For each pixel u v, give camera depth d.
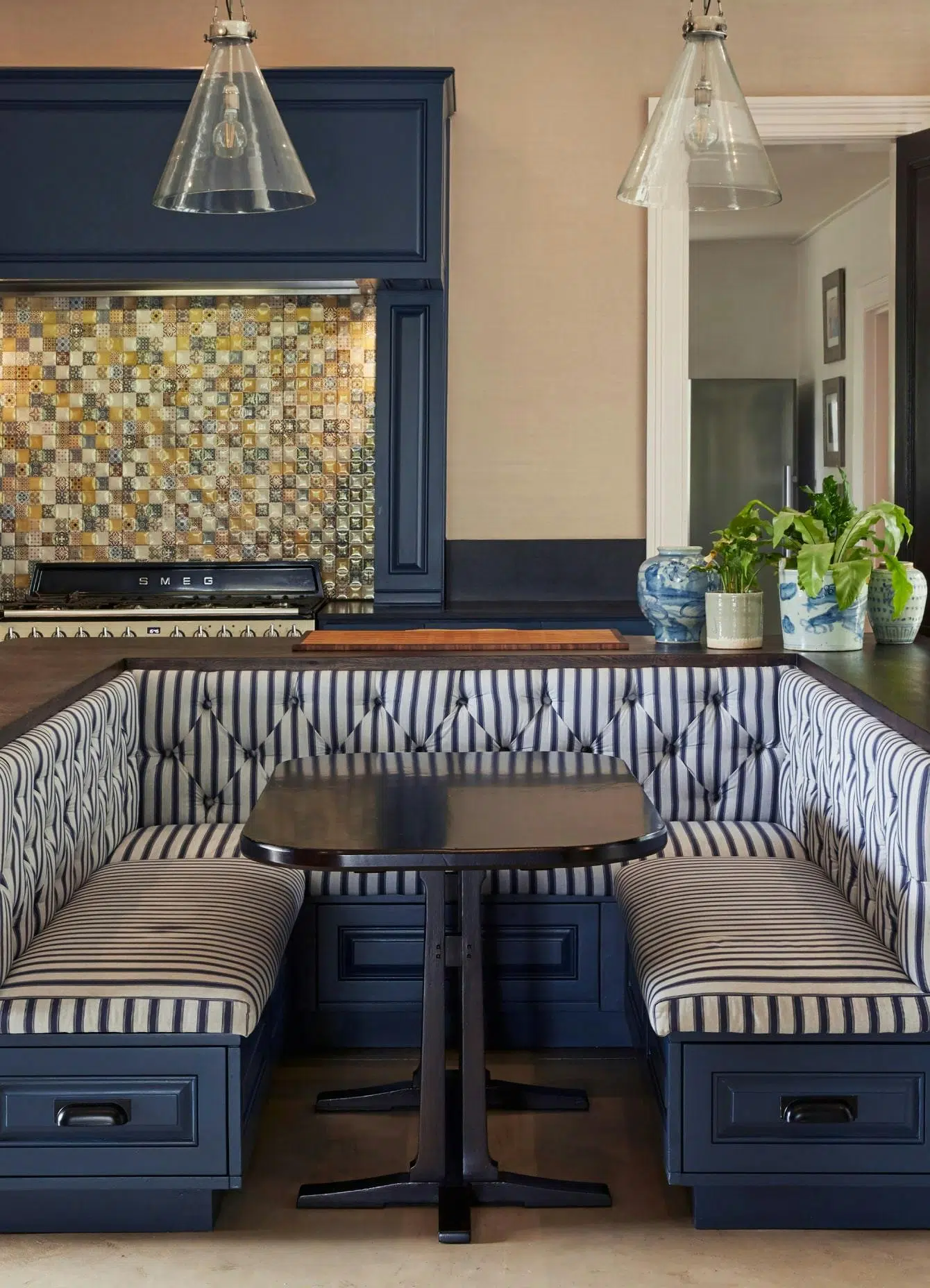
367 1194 2.37
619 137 4.84
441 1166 2.38
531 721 3.15
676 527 4.92
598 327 4.90
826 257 7.43
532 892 3.01
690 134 2.50
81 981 2.20
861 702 2.65
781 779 3.14
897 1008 2.16
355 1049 3.08
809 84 4.79
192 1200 2.29
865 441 6.80
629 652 3.22
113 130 4.48
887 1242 2.27
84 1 4.78
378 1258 2.21
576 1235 2.29
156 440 5.29
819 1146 2.22
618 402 4.92
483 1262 2.20
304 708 3.14
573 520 4.96
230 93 2.52
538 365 4.91
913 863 2.19
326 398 5.26
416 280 4.56
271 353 5.24
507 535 4.97
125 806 3.04
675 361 4.86
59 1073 2.20
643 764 3.15
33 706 2.53
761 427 6.98
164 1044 2.20
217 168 2.51
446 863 2.02
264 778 3.16
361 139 4.47
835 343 7.21
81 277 4.54
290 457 5.28
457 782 2.54
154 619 4.62
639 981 2.41
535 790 2.47
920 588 3.35
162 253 4.52
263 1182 2.47
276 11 4.79
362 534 5.30
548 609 4.71
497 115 4.83
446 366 4.83
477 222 4.86
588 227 4.86
